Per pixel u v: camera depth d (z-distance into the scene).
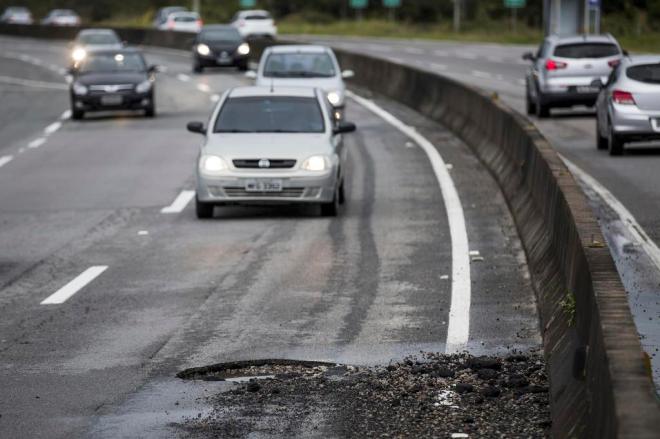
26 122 49.88
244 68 79.25
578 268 13.48
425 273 19.39
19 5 178.50
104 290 18.62
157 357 14.55
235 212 26.69
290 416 12.05
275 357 14.41
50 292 18.59
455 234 22.92
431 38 120.88
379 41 115.06
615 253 19.98
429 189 28.97
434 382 13.13
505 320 16.08
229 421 11.94
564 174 18.89
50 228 24.94
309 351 14.68
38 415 12.32
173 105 56.22
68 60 94.25
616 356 9.16
